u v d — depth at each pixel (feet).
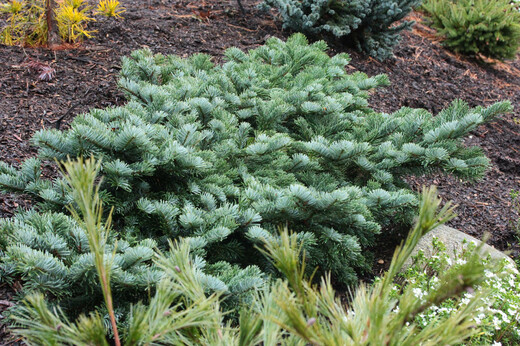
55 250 6.56
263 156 10.14
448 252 10.85
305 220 8.75
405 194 9.62
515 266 10.46
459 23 22.43
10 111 11.59
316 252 8.87
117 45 15.55
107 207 8.14
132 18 17.44
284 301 3.78
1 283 7.07
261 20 19.54
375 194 9.45
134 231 8.12
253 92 11.80
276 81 13.11
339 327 4.29
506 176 15.70
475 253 3.61
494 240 12.62
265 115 11.38
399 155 10.36
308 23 17.83
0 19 16.39
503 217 13.50
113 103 12.75
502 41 22.38
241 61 14.19
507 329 8.50
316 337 3.79
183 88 10.96
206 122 10.71
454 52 23.06
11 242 6.45
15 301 6.77
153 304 4.32
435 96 18.63
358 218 8.68
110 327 6.45
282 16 19.01
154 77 11.98
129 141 7.77
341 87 12.98
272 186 9.48
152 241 7.14
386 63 19.79
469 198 14.19
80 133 7.57
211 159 9.05
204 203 8.54
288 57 14.46
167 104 10.16
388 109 16.80
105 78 13.69
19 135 10.85
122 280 6.23
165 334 4.59
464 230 12.73
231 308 6.61
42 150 7.89
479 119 10.00
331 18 18.69
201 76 12.55
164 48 15.96
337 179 10.67
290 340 4.54
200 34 17.40
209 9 19.57
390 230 11.73
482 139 17.25
